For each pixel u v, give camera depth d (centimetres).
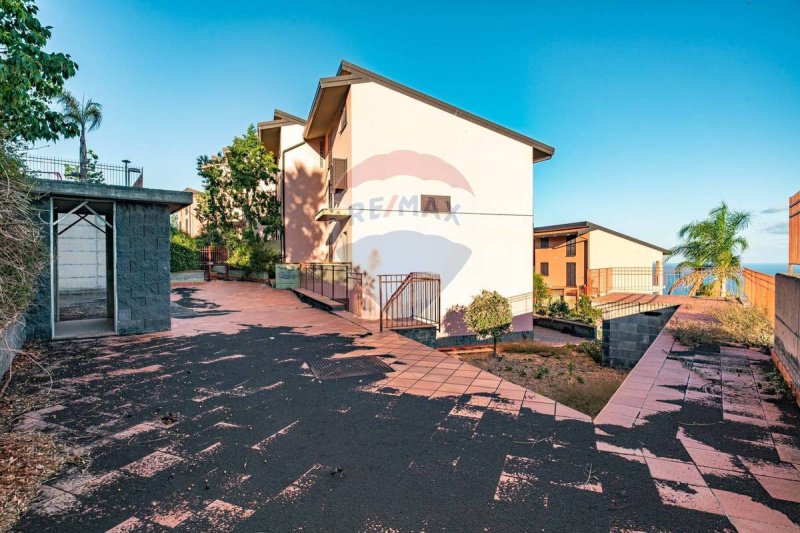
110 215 824
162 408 366
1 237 317
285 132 1702
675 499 223
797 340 374
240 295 1362
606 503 220
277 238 1889
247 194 1784
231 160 1742
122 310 689
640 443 291
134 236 697
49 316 644
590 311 1533
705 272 1493
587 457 272
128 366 506
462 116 1141
